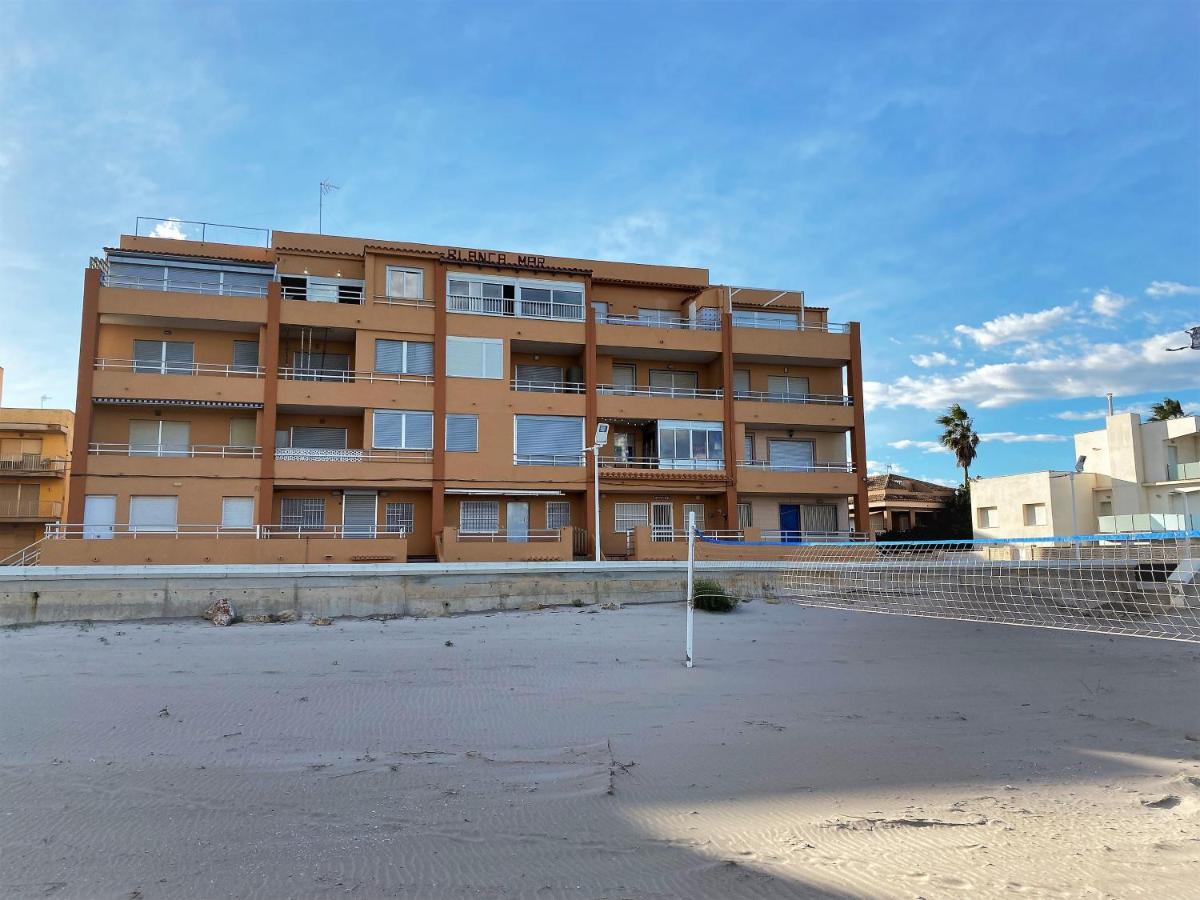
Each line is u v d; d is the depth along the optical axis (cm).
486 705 1134
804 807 711
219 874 547
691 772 820
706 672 1435
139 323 3312
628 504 3762
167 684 1271
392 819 665
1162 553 2994
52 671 1390
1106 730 1045
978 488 5456
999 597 2731
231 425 3369
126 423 3272
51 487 4228
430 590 2512
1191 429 4753
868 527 3969
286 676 1352
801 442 4097
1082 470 5203
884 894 518
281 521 3300
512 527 3566
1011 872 555
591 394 3656
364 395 3366
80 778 771
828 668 1514
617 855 586
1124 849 603
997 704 1205
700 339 3859
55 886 525
